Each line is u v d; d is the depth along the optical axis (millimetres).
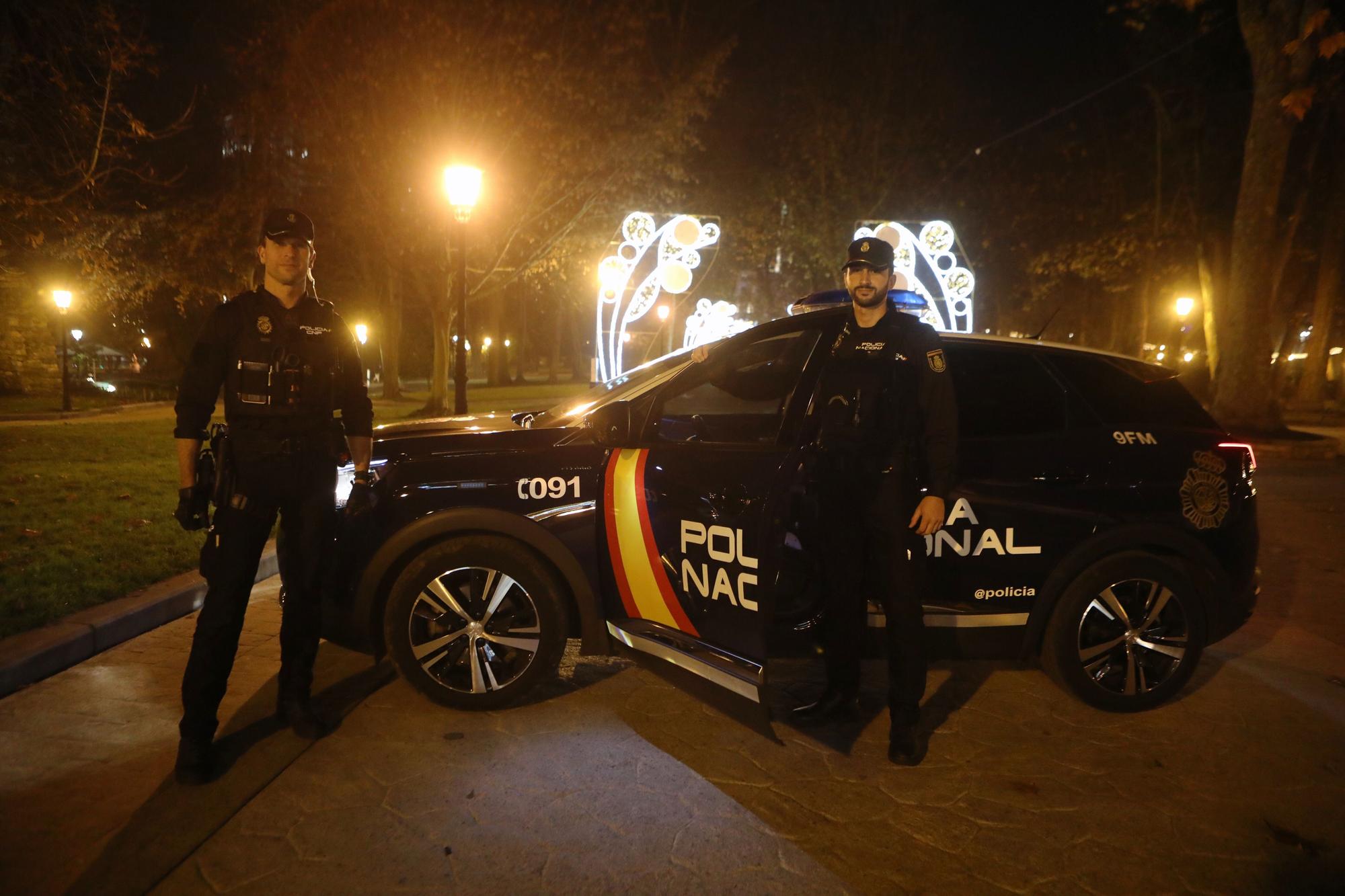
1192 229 27281
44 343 29562
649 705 3941
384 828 2922
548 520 3650
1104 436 3875
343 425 3441
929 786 3303
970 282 20828
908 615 3357
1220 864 2848
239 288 23906
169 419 20266
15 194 14531
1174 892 2699
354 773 3275
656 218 21531
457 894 2592
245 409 3139
